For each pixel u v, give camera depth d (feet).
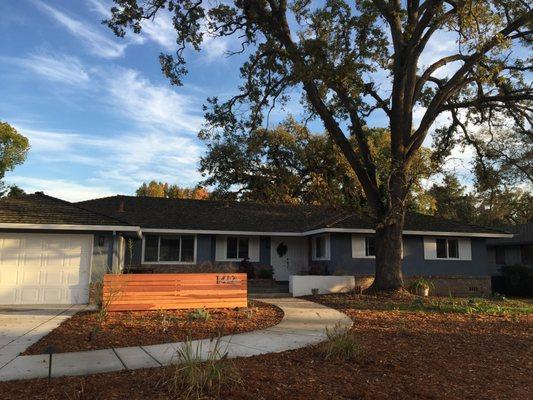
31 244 51.24
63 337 32.12
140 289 44.70
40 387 20.54
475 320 44.34
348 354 27.27
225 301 47.37
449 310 49.80
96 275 51.83
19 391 19.94
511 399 21.12
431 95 70.38
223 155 94.94
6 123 158.61
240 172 95.35
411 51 60.18
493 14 54.95
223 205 93.20
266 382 21.63
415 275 83.10
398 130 61.62
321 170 76.28
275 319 42.09
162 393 19.47
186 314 42.52
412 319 43.62
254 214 90.22
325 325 38.93
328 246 80.07
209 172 96.78
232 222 84.07
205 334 33.81
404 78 61.36
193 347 29.22
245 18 61.46
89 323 37.58
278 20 59.98
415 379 23.38
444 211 157.48
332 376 23.25
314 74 53.83
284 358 27.02
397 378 23.39
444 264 85.35
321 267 79.66
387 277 61.41
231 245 83.61
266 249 85.71
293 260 87.71
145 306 44.52
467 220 158.61
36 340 31.17
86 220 52.26
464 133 74.95
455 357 28.73
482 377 24.54
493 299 70.38
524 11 57.52
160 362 25.25
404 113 61.98
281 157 106.63
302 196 109.19
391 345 31.32
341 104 65.00
